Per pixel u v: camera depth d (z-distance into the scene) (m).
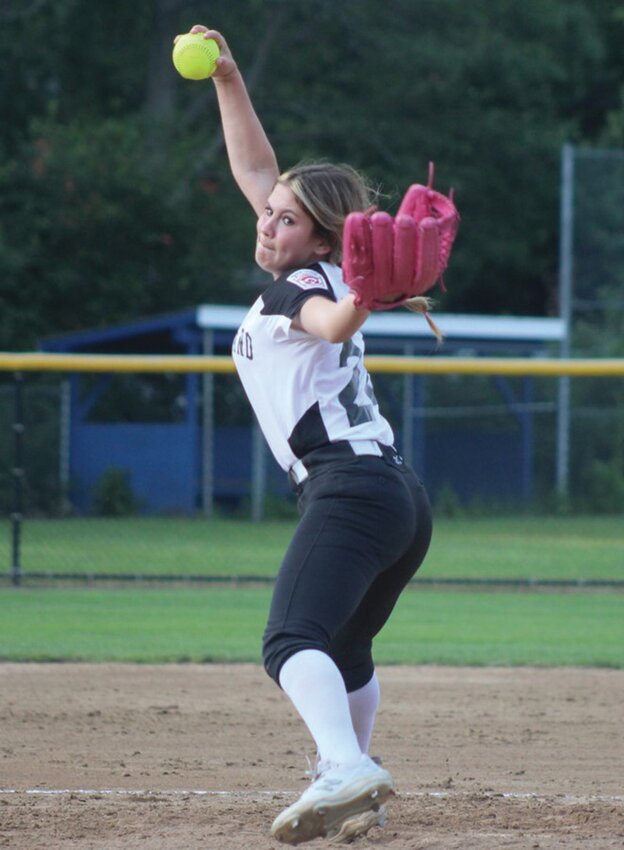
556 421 80.62
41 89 105.75
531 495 76.56
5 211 93.00
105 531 65.19
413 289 11.73
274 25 107.38
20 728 23.28
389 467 13.16
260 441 73.00
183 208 96.88
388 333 79.19
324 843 14.84
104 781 19.14
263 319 13.03
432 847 14.64
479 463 81.56
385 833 15.34
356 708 14.57
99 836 15.19
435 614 40.22
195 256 97.62
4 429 73.44
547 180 116.00
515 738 23.00
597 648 34.03
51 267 93.25
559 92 124.25
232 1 108.88
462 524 70.38
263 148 15.62
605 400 81.56
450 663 31.50
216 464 81.19
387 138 112.19
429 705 26.22
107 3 107.19
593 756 21.56
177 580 45.94
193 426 75.56
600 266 76.00
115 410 84.56
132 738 22.58
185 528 67.12
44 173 93.31
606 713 25.59
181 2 106.44
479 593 45.81
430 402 83.06
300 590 12.78
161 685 28.14
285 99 111.06
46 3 104.69
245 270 103.88
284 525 69.75
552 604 43.00
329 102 112.31
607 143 111.81
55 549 57.72
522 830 15.57
